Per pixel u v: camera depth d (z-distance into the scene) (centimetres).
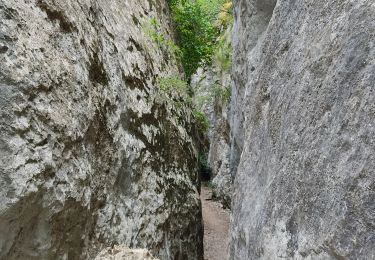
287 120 298
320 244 214
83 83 346
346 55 230
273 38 388
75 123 313
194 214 656
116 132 416
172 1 912
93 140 355
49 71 291
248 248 342
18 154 240
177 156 637
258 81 418
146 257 357
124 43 512
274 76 361
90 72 372
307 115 265
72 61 334
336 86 234
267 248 288
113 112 415
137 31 598
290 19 352
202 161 1650
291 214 259
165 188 548
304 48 299
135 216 438
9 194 231
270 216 294
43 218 265
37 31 291
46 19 310
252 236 332
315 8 299
